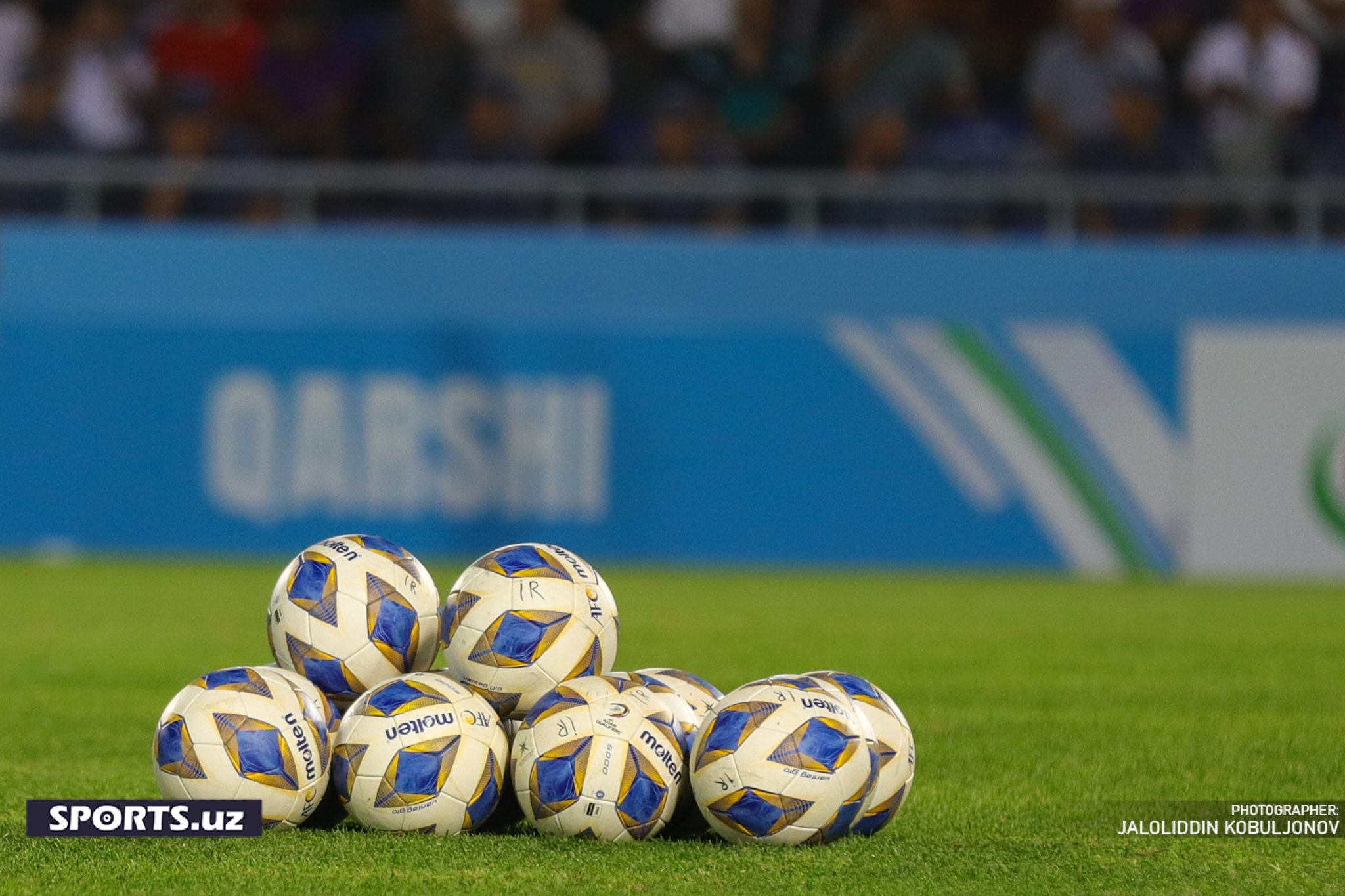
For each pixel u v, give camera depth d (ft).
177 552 154.10
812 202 169.68
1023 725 67.36
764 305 155.33
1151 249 155.33
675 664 87.35
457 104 184.24
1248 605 125.39
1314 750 61.67
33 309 155.43
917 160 175.73
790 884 39.47
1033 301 154.30
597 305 155.12
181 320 155.22
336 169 181.16
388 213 171.73
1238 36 187.83
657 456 153.99
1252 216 170.40
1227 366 153.48
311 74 184.85
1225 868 41.98
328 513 153.48
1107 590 138.31
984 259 155.53
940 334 153.89
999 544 153.28
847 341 154.51
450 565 146.72
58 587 131.44
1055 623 110.73
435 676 45.93
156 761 44.24
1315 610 121.29
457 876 39.88
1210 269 155.02
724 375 154.61
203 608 116.47
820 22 195.72
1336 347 153.48
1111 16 183.21
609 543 153.69
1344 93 191.01
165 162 177.88
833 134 183.93
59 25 201.57
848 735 43.06
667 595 130.41
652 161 182.70
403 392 153.79
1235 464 153.28
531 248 156.46
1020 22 200.75
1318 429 153.58
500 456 153.48
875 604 123.95
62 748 60.80
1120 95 174.81
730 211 173.27
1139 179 173.27
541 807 43.70
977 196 169.27
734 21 193.26
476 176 169.48
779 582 143.02
